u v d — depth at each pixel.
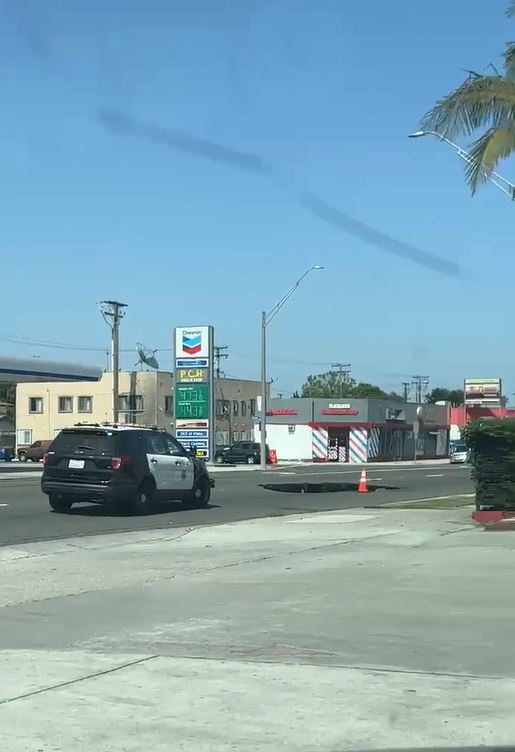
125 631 7.98
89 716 5.52
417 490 28.56
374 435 71.19
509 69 19.22
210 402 48.94
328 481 33.56
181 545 14.24
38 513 18.95
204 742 5.07
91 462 18.52
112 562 12.38
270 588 10.19
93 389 76.88
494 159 18.31
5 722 5.42
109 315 58.97
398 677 6.38
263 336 48.12
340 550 13.45
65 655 7.07
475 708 5.66
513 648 7.26
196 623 8.30
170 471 19.83
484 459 16.91
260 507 21.48
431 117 18.84
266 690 6.06
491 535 14.99
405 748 4.97
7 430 95.62
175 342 49.72
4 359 42.12
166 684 6.21
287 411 70.25
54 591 10.11
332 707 5.68
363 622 8.28
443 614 8.61
